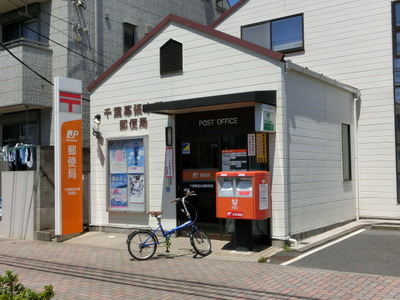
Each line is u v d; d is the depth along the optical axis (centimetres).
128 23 1577
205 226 1027
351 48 1294
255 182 868
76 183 1166
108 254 945
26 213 1210
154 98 1105
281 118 922
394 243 926
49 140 1422
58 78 1130
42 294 465
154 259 875
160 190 1093
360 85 1280
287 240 909
